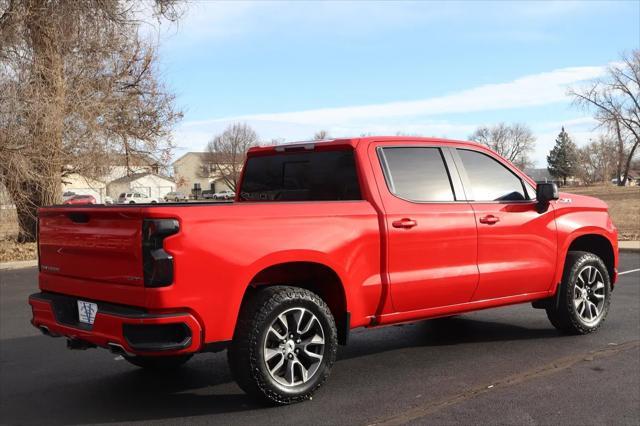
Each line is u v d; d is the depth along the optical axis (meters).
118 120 21.38
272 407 4.62
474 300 5.83
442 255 5.53
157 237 4.09
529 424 4.23
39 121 17.47
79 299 4.71
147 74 22.00
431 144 5.78
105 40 19.88
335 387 5.09
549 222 6.36
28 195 18.73
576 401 4.65
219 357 6.28
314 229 4.77
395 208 5.29
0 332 7.85
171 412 4.62
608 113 70.31
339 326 5.10
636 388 4.93
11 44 17.77
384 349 6.33
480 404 4.62
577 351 6.06
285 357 4.60
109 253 4.34
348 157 5.43
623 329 6.98
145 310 4.14
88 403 4.89
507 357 5.91
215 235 4.28
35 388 5.32
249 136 105.44
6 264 16.22
